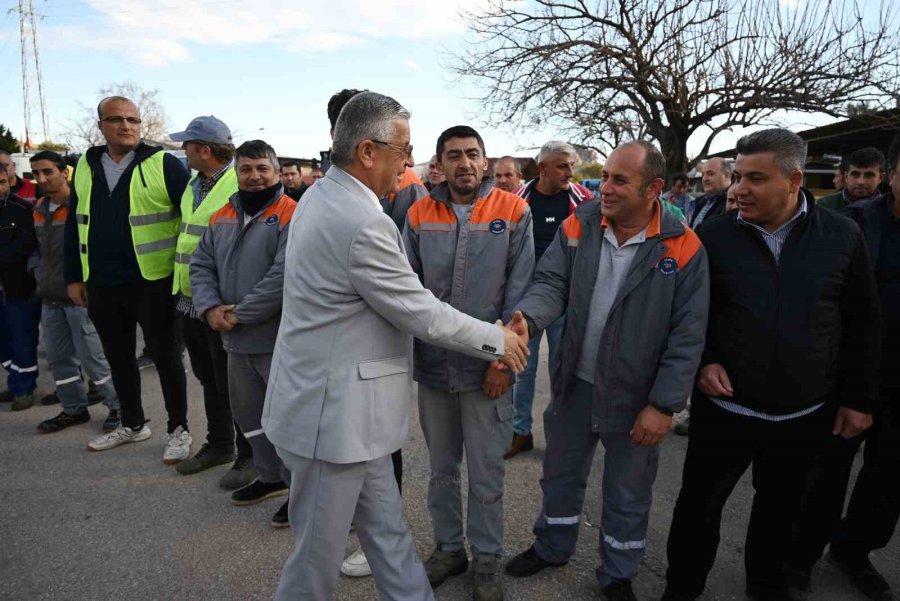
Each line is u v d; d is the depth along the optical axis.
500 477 2.26
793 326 1.92
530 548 2.45
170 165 3.34
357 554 2.43
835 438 2.23
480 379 2.16
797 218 1.92
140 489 3.11
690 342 1.93
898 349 2.19
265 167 2.72
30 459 3.47
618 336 2.03
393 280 1.62
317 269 1.64
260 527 2.75
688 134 11.71
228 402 3.35
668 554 2.22
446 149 2.17
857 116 10.76
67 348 3.89
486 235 2.20
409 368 1.83
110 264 3.33
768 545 2.16
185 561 2.49
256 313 2.64
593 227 2.13
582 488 2.32
